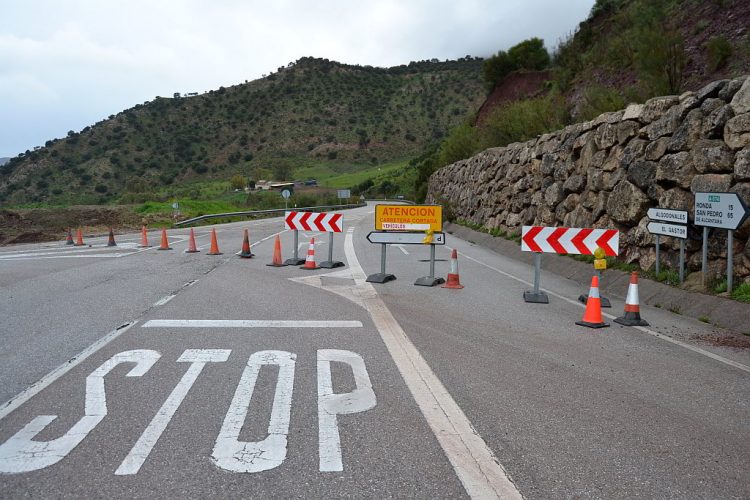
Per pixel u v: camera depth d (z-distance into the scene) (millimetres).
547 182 18062
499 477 3924
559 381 6035
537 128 24812
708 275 9641
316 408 5160
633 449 4414
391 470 4000
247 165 130000
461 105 159375
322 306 9891
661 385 5961
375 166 136625
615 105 17531
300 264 15789
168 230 32469
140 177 107500
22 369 6273
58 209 42531
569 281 13219
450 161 42781
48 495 3641
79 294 10992
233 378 5969
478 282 12961
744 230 9164
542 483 3852
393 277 13148
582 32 32875
